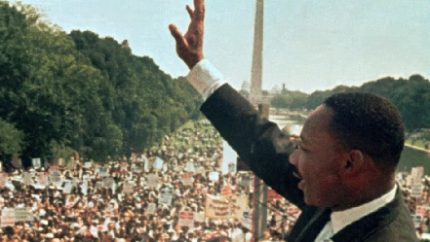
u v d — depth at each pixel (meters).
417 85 91.62
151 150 162.00
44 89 102.00
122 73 159.75
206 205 26.81
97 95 125.81
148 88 192.50
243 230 28.83
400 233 2.88
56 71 111.00
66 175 74.88
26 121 101.25
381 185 2.92
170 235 34.72
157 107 191.38
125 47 176.50
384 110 2.86
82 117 118.31
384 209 2.92
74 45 145.00
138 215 41.56
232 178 62.09
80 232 35.78
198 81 4.08
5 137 93.88
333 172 2.91
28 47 105.31
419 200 43.38
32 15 126.12
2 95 99.56
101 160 123.56
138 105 160.12
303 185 3.09
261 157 3.84
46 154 102.31
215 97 4.02
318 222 3.17
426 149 88.75
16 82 100.81
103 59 155.00
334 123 2.88
